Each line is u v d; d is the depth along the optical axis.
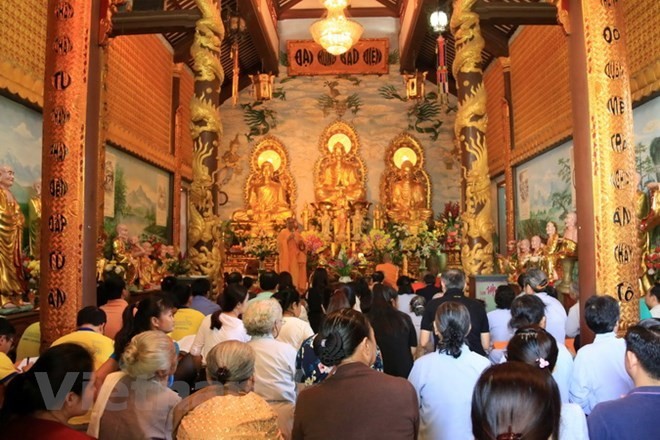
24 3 7.87
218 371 2.49
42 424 1.90
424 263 14.88
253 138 18.05
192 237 8.30
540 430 1.40
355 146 18.00
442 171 17.97
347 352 2.27
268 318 3.41
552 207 12.13
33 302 7.40
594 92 5.75
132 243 10.32
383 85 18.27
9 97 7.71
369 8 18.19
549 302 4.80
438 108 18.20
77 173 5.91
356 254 14.41
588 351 3.08
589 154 5.79
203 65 8.15
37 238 8.05
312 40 17.67
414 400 2.23
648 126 8.40
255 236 16.58
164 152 13.84
